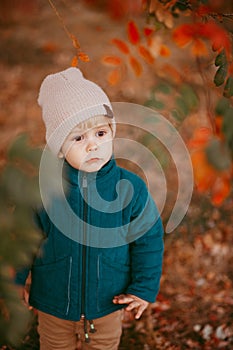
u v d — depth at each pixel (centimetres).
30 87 429
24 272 151
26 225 70
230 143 133
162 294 259
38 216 144
